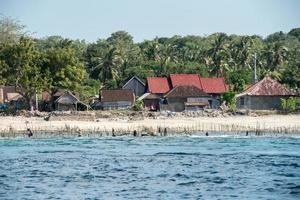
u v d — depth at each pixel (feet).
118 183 529.45
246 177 554.05
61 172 594.24
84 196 472.44
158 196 471.21
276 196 467.52
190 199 459.32
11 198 467.93
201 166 627.05
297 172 580.71
